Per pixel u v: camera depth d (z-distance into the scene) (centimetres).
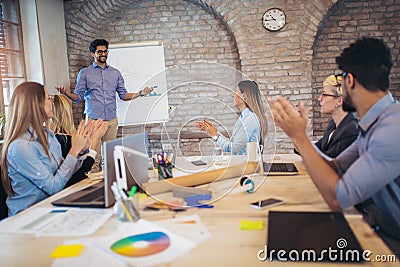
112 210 148
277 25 468
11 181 192
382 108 129
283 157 255
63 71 497
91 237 121
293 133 132
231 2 476
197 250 109
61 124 249
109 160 151
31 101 192
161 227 127
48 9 465
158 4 521
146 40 525
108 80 476
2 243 119
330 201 128
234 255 105
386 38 477
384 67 128
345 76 134
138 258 105
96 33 526
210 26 514
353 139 200
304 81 471
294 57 470
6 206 196
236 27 478
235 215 137
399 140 119
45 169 190
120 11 525
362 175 121
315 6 459
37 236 124
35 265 103
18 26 437
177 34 521
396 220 140
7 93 412
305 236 111
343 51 136
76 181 211
